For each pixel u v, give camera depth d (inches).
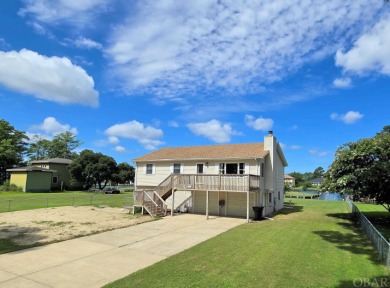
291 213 877.8
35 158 2778.1
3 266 342.3
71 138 2925.7
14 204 1011.9
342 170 697.6
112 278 303.1
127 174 2078.0
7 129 2252.7
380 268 325.1
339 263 343.6
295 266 330.0
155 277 296.4
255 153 848.3
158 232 553.0
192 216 795.4
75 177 1962.4
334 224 645.9
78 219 694.5
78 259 372.5
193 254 385.4
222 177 756.0
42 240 473.7
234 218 766.5
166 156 989.2
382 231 575.5
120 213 812.6
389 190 670.5
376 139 682.2
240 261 350.0
